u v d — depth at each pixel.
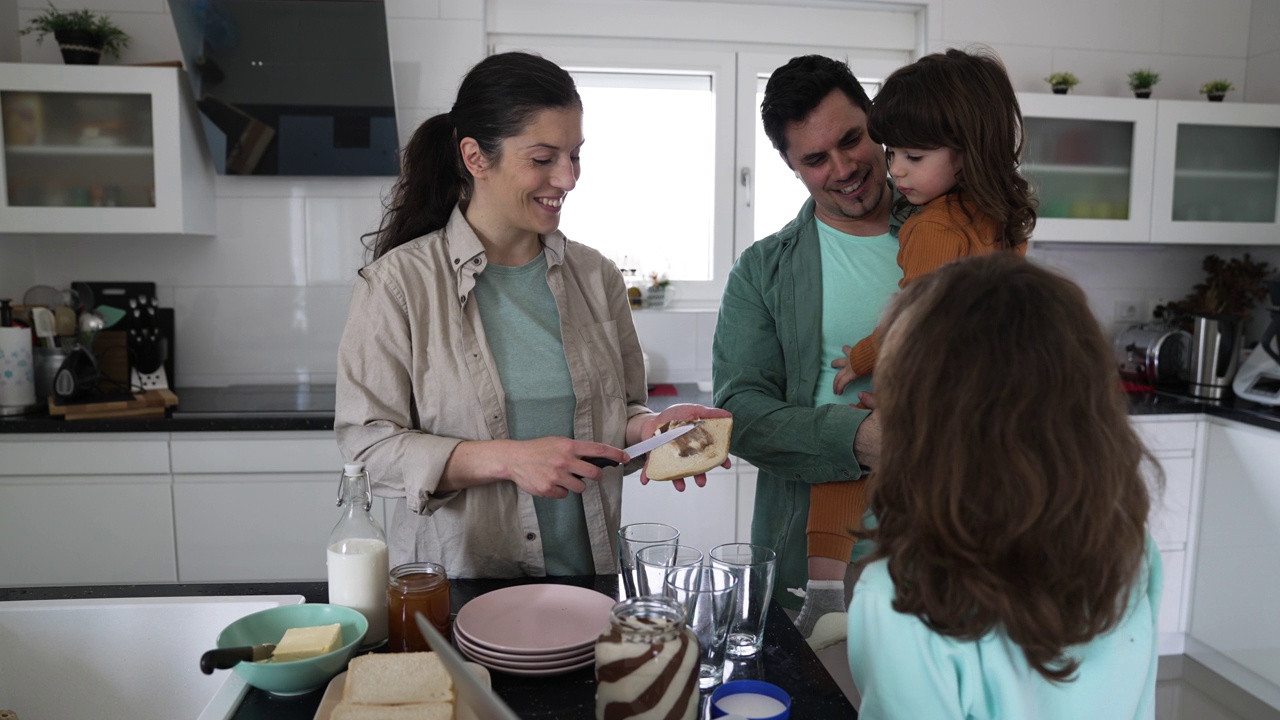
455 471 1.23
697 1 3.02
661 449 1.22
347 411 1.29
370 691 0.85
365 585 1.03
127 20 2.78
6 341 2.45
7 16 2.71
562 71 1.24
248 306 2.94
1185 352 3.05
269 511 2.47
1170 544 2.84
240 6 2.47
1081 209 2.98
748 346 1.59
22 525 2.41
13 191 2.55
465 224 1.33
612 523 1.41
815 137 1.40
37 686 1.15
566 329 1.39
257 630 0.99
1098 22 3.18
